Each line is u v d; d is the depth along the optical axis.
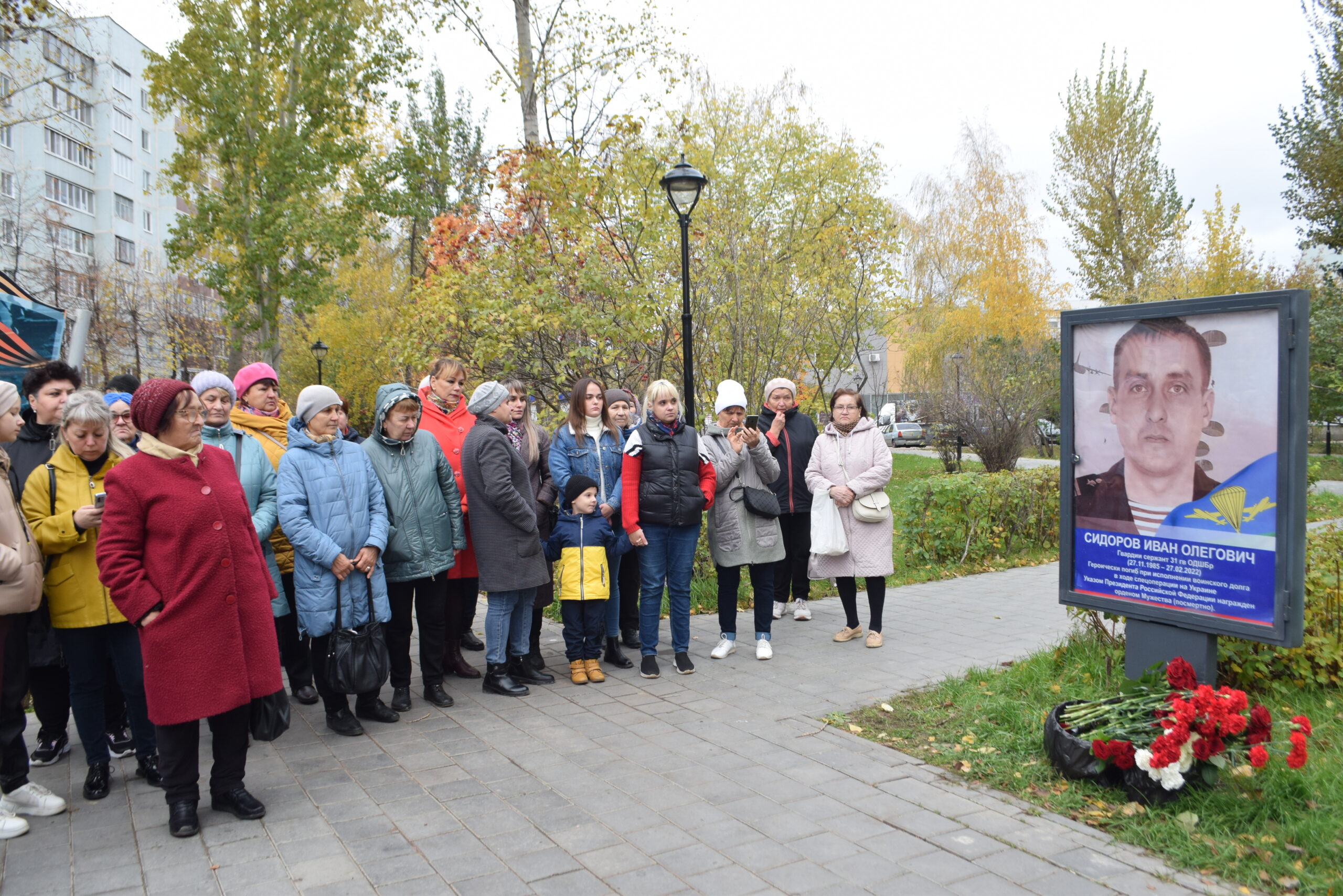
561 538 5.58
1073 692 4.68
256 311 28.94
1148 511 3.96
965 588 8.61
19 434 4.13
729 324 10.23
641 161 10.55
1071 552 4.27
